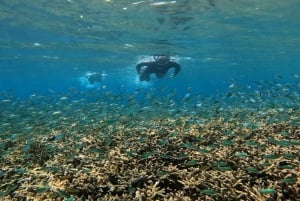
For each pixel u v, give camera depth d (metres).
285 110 12.75
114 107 15.19
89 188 5.93
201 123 10.70
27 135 11.35
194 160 6.28
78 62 37.66
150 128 10.25
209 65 44.34
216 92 14.66
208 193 5.01
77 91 17.19
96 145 8.78
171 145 7.98
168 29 21.62
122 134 9.70
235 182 5.62
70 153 8.27
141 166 6.72
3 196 6.11
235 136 8.61
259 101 14.12
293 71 57.56
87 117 12.38
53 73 49.03
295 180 5.19
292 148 7.14
